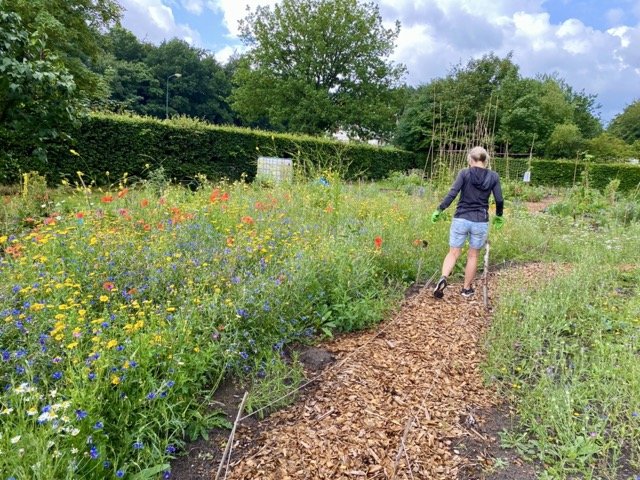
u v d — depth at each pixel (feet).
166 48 181.27
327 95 101.50
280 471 6.45
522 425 7.81
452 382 9.19
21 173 25.07
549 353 9.95
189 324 8.45
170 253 12.11
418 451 7.06
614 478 6.58
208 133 42.96
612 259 19.25
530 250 21.97
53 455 5.00
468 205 14.02
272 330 10.03
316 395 8.42
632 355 9.50
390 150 75.31
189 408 7.46
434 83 90.17
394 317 12.37
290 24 102.68
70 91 17.07
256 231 14.78
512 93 93.35
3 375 6.72
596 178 63.00
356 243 14.78
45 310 8.13
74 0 43.55
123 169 37.32
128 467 5.82
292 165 27.22
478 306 13.75
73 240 12.07
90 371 6.56
